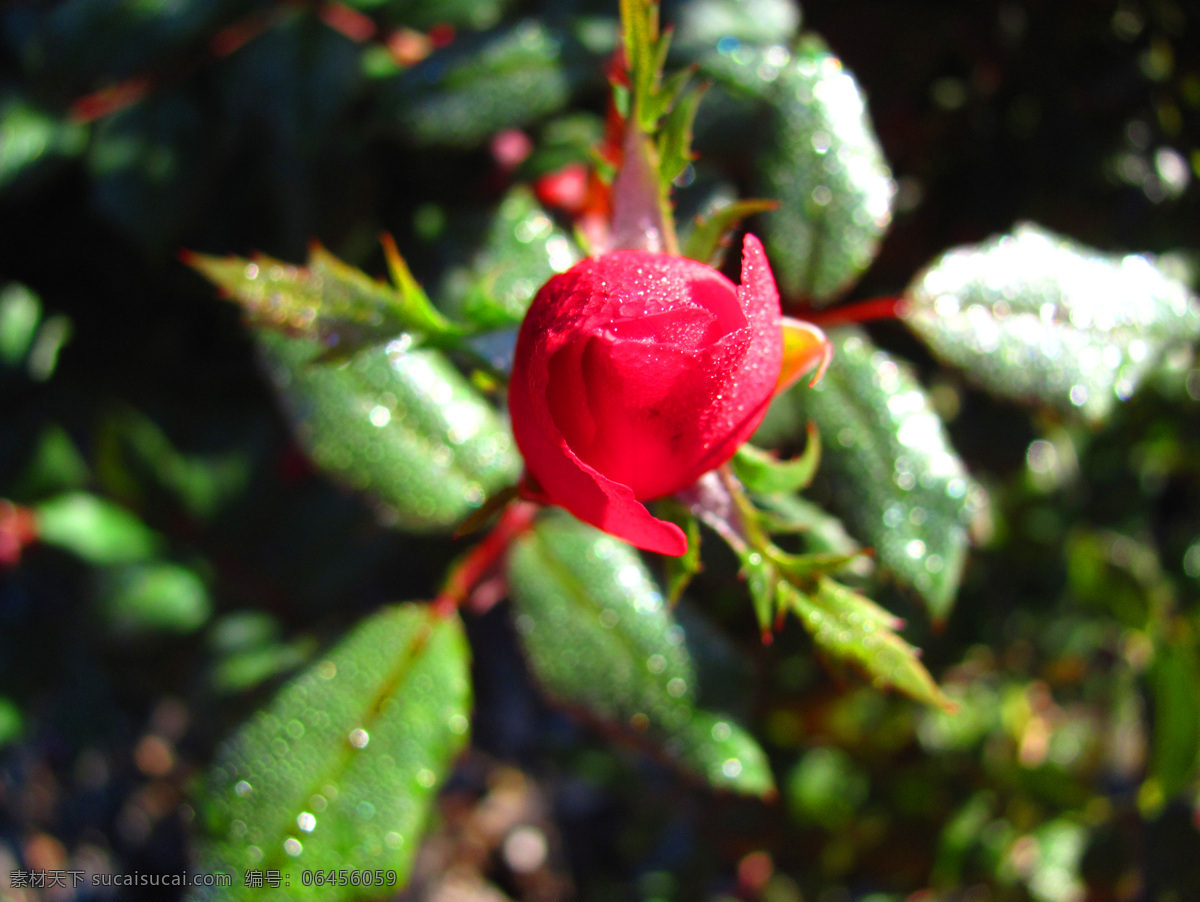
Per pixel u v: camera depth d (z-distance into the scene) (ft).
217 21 0.61
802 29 0.66
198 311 0.74
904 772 0.81
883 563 0.46
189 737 1.04
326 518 0.73
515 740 1.14
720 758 0.46
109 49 0.61
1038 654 0.86
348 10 0.60
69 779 1.06
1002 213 0.71
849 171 0.49
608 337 0.30
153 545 0.71
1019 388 0.46
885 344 0.70
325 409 0.47
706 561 0.44
